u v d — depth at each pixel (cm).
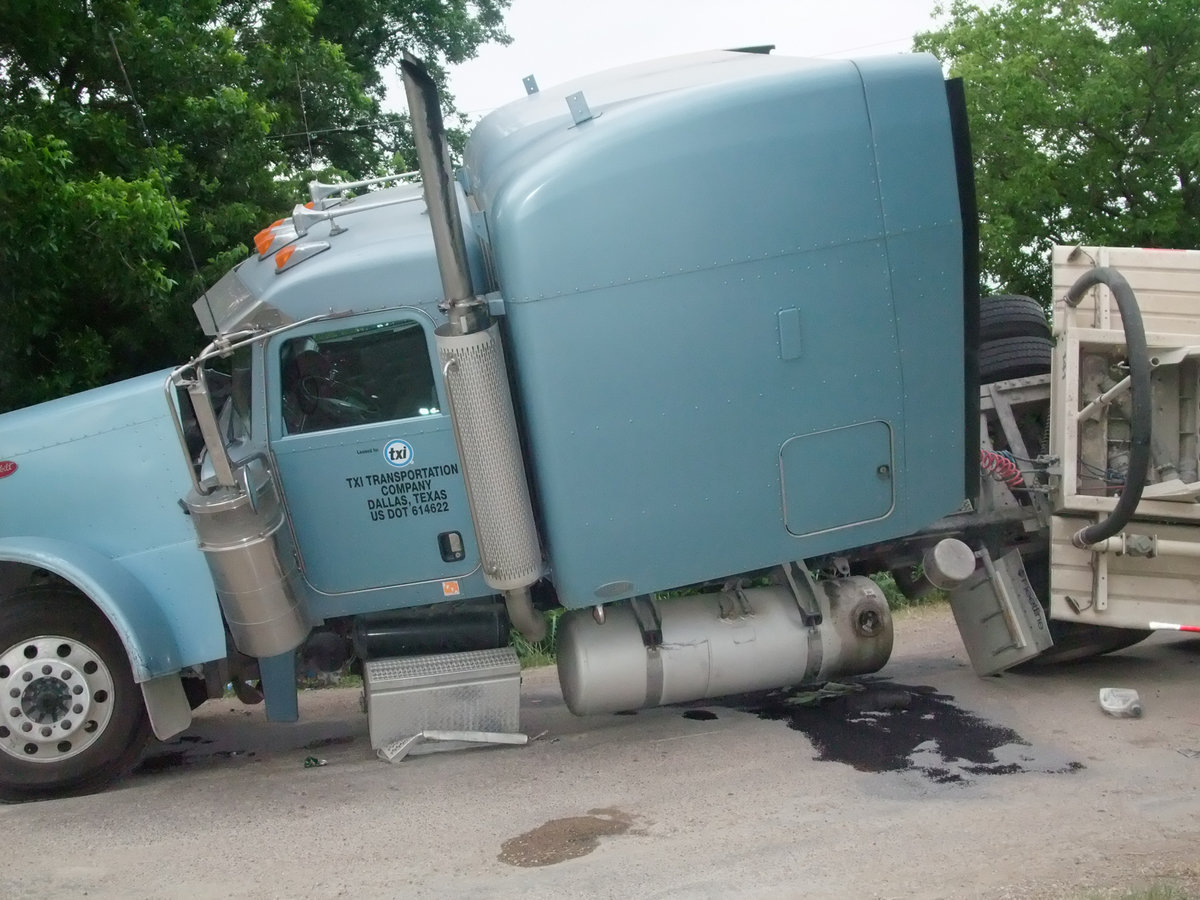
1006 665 682
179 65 1112
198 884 467
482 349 539
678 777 566
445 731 610
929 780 546
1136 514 648
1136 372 586
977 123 2089
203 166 1176
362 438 577
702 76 604
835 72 562
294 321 564
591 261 543
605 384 551
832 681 726
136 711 585
